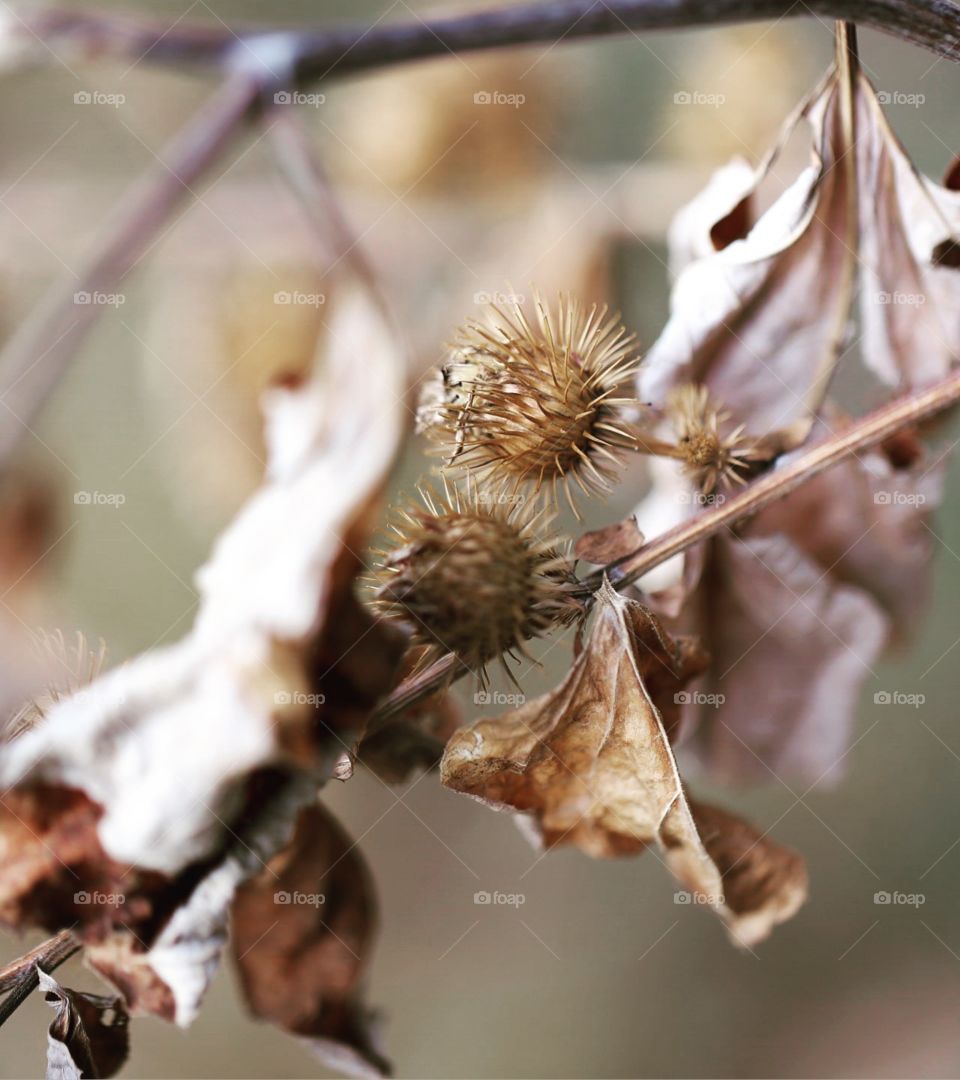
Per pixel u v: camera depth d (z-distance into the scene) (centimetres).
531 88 52
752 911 40
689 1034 64
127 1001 39
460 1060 63
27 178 57
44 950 39
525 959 66
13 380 43
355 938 41
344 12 61
